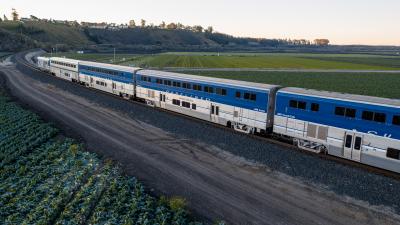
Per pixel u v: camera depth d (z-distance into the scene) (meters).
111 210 17.23
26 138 29.52
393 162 20.02
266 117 27.14
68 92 52.31
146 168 22.44
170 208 17.41
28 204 18.20
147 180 20.70
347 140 22.19
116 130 31.27
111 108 40.69
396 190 18.95
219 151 25.47
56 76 73.31
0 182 21.22
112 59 153.00
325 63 157.38
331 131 22.97
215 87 31.61
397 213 16.84
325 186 19.64
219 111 31.58
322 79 90.94
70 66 63.69
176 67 117.44
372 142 20.86
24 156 25.59
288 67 131.25
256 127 28.16
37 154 25.86
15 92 52.97
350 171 21.38
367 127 21.00
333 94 23.80
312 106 23.91
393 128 19.78
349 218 16.39
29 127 32.56
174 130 31.00
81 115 37.19
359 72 115.06
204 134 29.42
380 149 20.52
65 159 24.58
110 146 26.89
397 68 134.50
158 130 31.25
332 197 18.41
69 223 16.17
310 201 17.95
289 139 26.66
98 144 27.45
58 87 57.25
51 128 31.58
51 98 47.50
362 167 22.00
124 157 24.48
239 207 17.36
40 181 21.14
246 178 20.73
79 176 21.28
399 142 19.58
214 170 21.94
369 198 18.23
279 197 18.36
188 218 16.48
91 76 55.50
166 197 18.58
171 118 35.06
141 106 41.16
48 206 17.89
